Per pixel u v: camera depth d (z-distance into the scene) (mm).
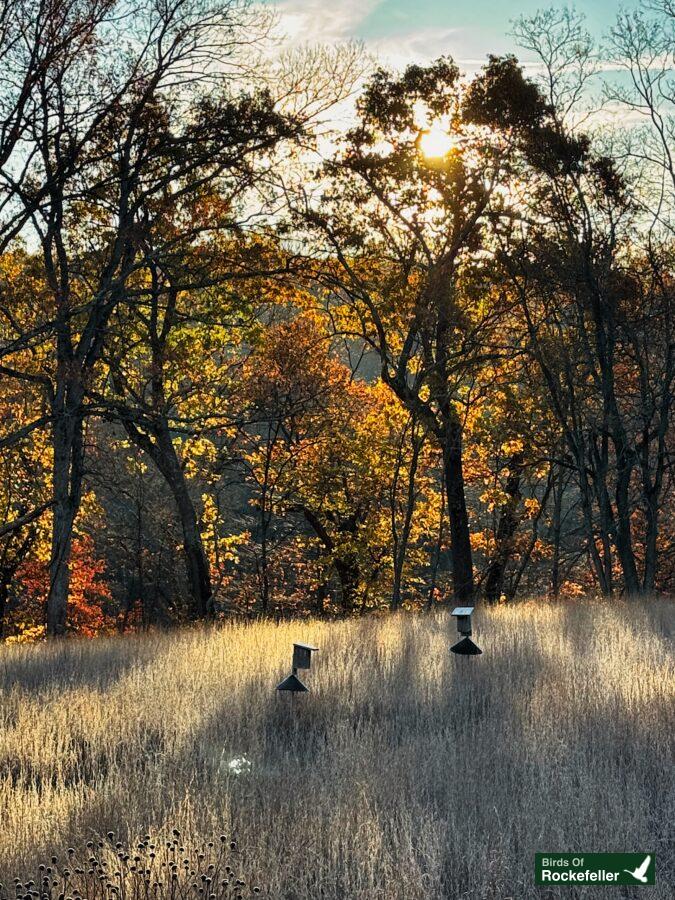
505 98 28453
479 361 30062
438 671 11875
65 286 24906
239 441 39625
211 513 38000
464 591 31578
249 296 29828
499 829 6590
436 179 28844
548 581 43281
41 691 11961
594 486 31156
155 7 24922
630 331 28094
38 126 24578
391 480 38656
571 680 11023
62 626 26672
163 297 31203
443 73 29406
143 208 27125
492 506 36719
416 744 8711
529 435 31688
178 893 5750
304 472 37750
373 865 6117
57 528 26875
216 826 6707
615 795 7016
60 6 22406
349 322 34062
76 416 27016
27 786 8367
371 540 38250
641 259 29094
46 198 25141
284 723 10148
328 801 7059
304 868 6109
